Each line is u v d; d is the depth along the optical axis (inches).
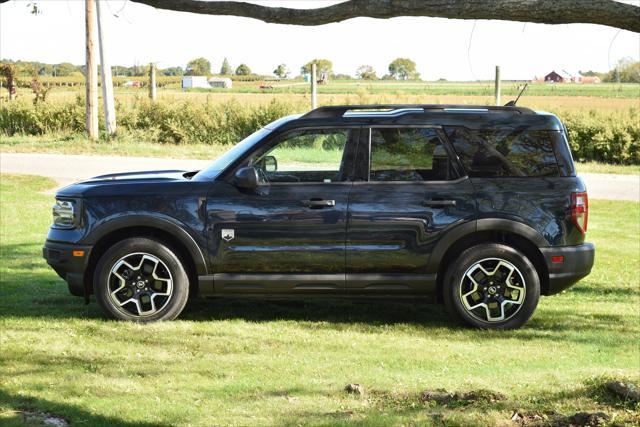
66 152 1032.2
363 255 269.6
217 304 308.8
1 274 365.7
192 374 208.2
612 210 629.3
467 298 270.1
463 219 267.3
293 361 222.4
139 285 272.2
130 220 270.5
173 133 1189.7
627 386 177.0
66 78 2509.8
